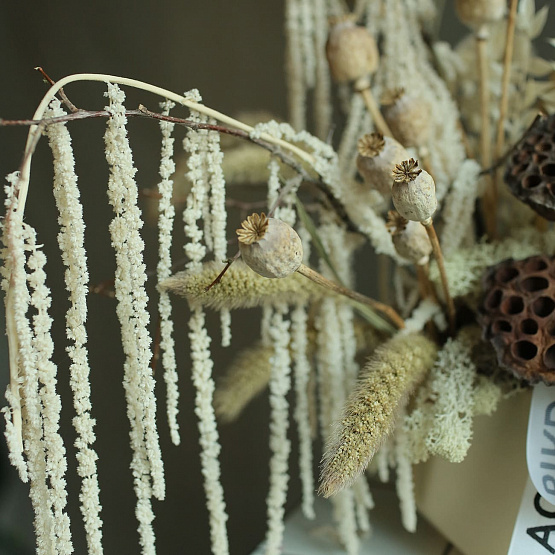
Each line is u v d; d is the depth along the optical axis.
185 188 0.78
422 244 0.66
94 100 1.19
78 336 0.62
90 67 1.21
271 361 0.72
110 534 1.30
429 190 0.58
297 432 1.20
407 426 0.70
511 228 0.77
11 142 1.26
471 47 0.82
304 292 0.69
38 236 1.26
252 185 0.83
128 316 0.63
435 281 0.71
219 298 0.65
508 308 0.67
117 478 1.30
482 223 0.77
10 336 0.59
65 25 1.21
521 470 0.70
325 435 0.75
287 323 0.71
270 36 1.11
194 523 1.28
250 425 1.23
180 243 1.15
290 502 1.23
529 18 0.80
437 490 0.75
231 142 0.77
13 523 1.29
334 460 0.61
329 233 0.74
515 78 0.81
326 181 0.69
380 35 0.96
